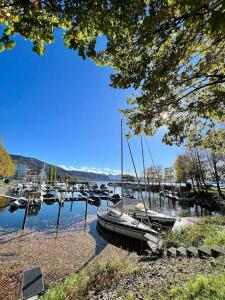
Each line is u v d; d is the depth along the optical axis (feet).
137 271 23.38
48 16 8.36
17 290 28.09
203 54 14.32
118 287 19.67
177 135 20.34
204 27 9.71
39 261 39.91
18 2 7.61
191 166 142.31
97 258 41.42
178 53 12.01
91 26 8.93
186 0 8.00
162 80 13.46
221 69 15.96
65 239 54.44
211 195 124.36
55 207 111.14
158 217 62.44
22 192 138.51
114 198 142.10
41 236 57.16
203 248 24.49
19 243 50.72
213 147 22.62
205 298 12.50
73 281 22.52
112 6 8.41
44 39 8.53
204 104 17.71
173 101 17.52
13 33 8.26
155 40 11.11
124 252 44.98
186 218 65.72
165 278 18.80
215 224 46.19
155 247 34.78
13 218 80.12
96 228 65.87
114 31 9.85
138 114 18.78
